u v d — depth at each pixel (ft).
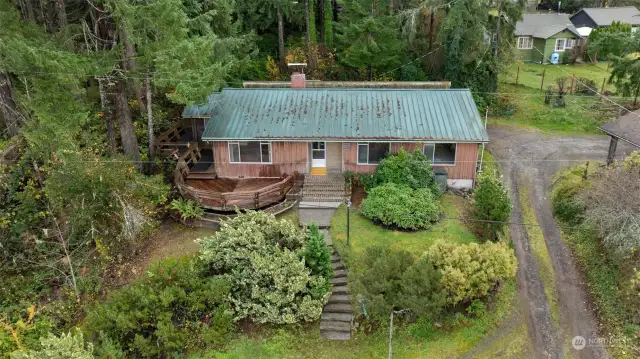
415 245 57.57
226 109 73.51
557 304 53.57
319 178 70.90
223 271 53.62
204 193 63.72
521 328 50.52
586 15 157.99
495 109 105.60
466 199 68.23
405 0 115.03
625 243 53.06
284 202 65.98
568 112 101.50
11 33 48.06
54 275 55.93
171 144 76.43
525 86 118.52
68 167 54.13
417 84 90.68
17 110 64.85
